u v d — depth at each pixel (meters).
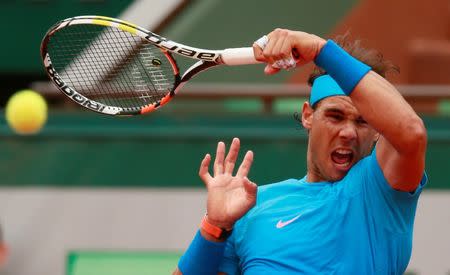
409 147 10.52
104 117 23.88
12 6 35.34
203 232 11.70
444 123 23.75
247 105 25.23
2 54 35.72
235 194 11.66
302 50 10.91
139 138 23.77
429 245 23.28
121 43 14.22
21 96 23.09
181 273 11.92
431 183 23.48
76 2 34.88
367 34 26.78
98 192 23.62
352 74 10.68
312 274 11.27
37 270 23.44
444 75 26.94
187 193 23.56
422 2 26.94
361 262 11.20
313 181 12.26
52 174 23.75
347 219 11.36
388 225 11.28
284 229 11.60
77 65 14.16
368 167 11.45
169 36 25.91
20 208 23.64
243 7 25.98
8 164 23.73
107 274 23.42
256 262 11.61
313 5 26.33
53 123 23.91
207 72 26.05
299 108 25.20
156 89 12.96
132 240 23.50
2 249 23.38
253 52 11.43
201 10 25.95
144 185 23.67
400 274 11.76
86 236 23.52
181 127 23.78
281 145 23.55
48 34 12.48
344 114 11.80
